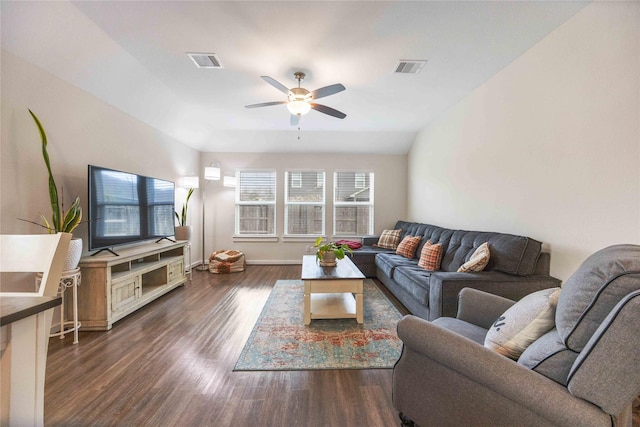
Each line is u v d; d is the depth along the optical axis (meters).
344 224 5.62
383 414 1.48
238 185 5.56
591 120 1.86
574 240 2.00
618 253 0.92
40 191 2.27
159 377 1.79
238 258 4.84
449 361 1.08
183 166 4.78
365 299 3.34
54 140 2.39
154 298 3.21
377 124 4.64
